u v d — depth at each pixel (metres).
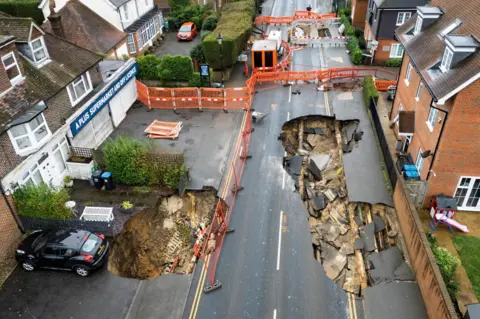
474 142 17.97
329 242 19.44
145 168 21.75
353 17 44.22
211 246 18.97
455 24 20.42
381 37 34.94
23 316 15.86
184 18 46.75
